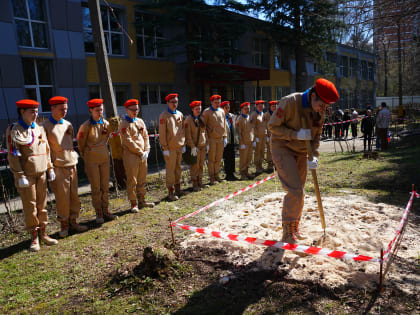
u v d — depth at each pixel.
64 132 4.93
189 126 6.91
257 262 3.57
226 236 3.62
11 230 5.32
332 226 4.29
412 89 33.03
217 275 3.43
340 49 33.03
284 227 3.66
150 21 14.88
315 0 15.02
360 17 8.26
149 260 3.46
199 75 17.03
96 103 5.19
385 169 8.12
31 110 4.38
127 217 5.61
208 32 16.50
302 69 19.83
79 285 3.51
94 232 5.01
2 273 3.90
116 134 7.50
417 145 12.17
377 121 12.05
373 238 3.87
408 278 3.09
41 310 3.12
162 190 7.50
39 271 3.89
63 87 13.96
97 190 5.39
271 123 3.54
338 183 7.02
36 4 13.12
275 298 2.97
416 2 7.57
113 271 3.71
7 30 12.17
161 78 17.56
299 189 3.51
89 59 14.76
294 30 18.25
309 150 3.37
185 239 4.41
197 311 2.89
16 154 4.28
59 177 4.87
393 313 2.64
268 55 24.66
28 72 13.08
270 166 9.31
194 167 7.19
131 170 5.78
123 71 15.92
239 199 6.27
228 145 8.40
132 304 3.08
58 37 13.66
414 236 3.96
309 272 3.26
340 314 2.68
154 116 17.23
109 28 15.36
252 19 18.75
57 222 5.71
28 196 4.46
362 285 3.00
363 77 38.62
